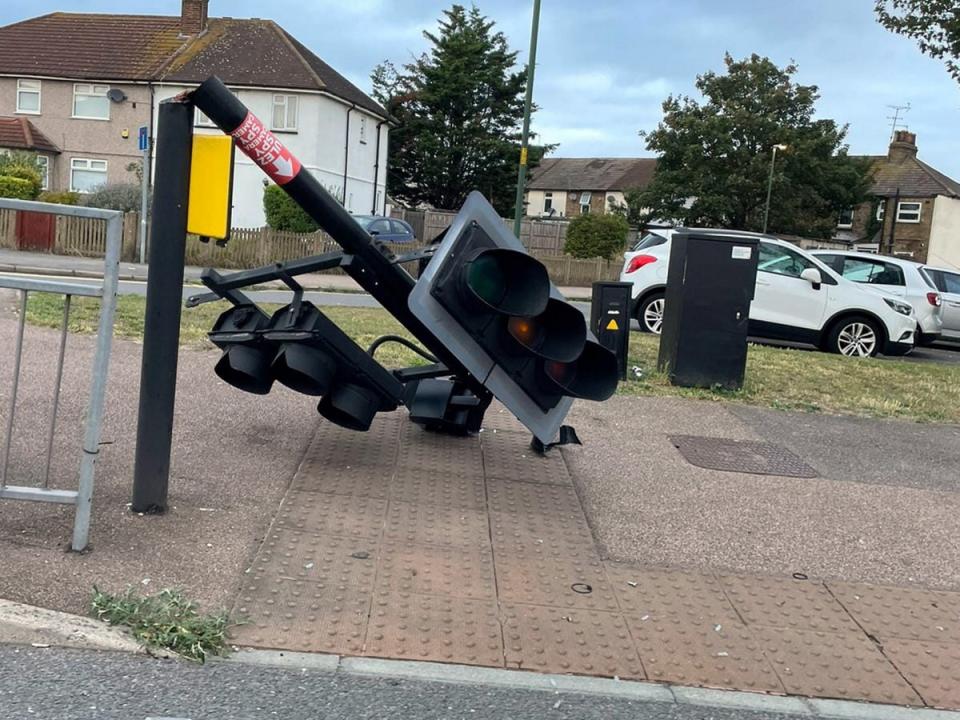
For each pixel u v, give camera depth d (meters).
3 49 38.47
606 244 35.41
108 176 37.75
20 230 24.38
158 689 3.47
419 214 42.53
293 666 3.70
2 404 6.51
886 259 16.91
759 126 49.44
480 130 52.25
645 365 10.26
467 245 5.53
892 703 3.79
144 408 4.76
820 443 7.65
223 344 5.79
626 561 4.96
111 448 5.79
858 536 5.56
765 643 4.18
